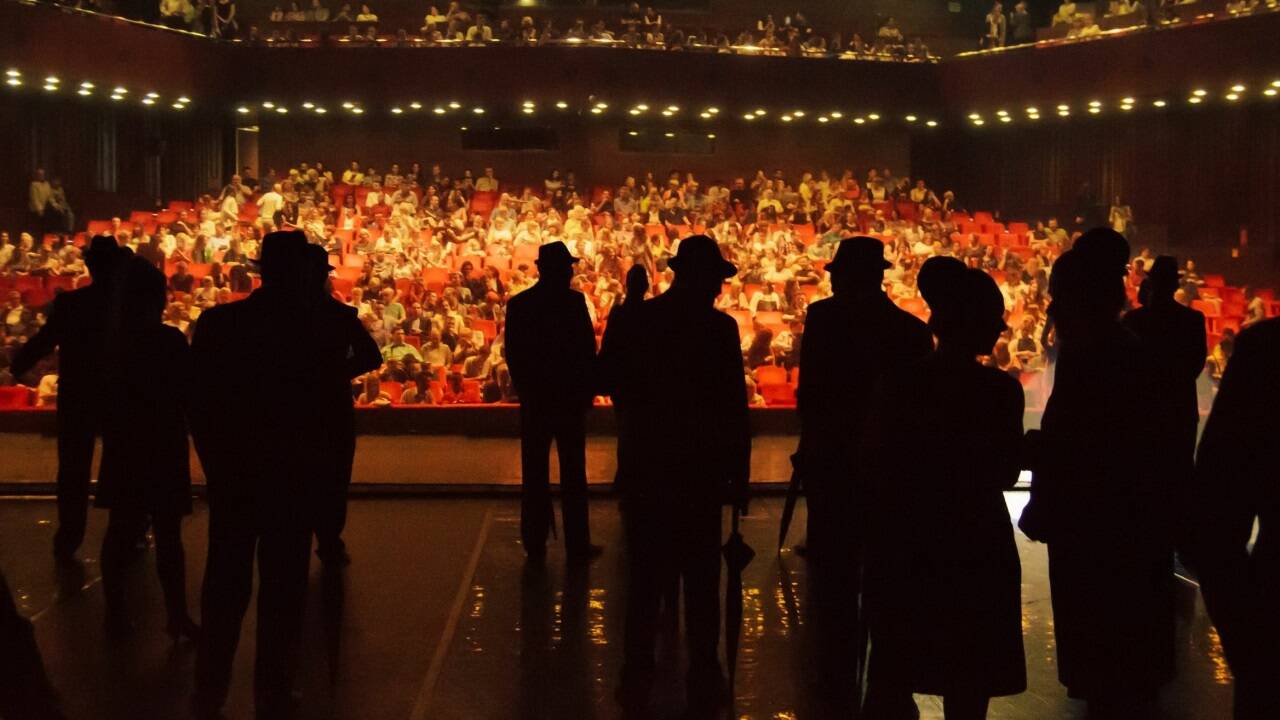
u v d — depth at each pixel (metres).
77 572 6.16
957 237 19.59
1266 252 19.31
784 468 9.80
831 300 4.82
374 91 21.73
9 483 8.54
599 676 4.67
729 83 22.16
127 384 5.05
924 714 4.31
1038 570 6.42
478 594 5.83
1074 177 23.08
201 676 4.25
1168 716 4.29
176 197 22.27
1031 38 22.72
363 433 12.24
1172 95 20.34
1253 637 2.31
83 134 20.83
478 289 16.45
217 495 4.25
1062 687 4.60
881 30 23.52
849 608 4.73
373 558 6.54
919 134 24.14
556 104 21.84
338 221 19.78
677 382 4.41
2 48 18.20
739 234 19.45
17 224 19.73
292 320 4.26
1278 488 2.32
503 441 11.68
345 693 4.45
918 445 3.45
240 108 22.05
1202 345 5.68
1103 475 3.53
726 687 4.55
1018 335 15.59
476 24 22.41
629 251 17.95
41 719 3.45
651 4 24.05
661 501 4.39
